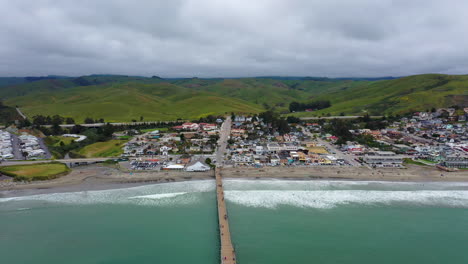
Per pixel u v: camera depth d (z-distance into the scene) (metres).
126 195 95.06
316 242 67.81
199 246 66.94
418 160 127.94
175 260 61.94
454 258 62.50
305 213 81.94
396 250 65.19
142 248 66.06
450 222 77.25
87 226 75.44
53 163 124.50
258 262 60.62
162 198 92.69
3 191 97.81
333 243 67.44
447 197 92.69
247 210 83.56
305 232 72.00
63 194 95.81
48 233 72.25
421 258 62.44
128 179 108.75
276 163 124.38
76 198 92.81
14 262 61.41
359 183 104.12
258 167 120.56
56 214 82.12
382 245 66.94
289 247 65.81
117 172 116.38
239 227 74.12
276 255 62.88
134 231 73.06
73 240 69.19
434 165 120.88
